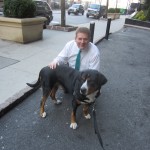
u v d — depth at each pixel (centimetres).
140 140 329
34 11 820
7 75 486
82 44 347
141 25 1833
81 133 334
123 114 394
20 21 716
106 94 464
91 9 2594
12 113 368
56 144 308
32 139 314
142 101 448
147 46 1035
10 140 308
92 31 787
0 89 421
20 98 399
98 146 311
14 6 755
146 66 703
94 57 368
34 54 653
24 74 498
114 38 1164
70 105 403
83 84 292
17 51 670
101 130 345
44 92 353
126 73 613
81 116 374
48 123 350
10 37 771
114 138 329
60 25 1226
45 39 877
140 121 377
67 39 907
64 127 343
